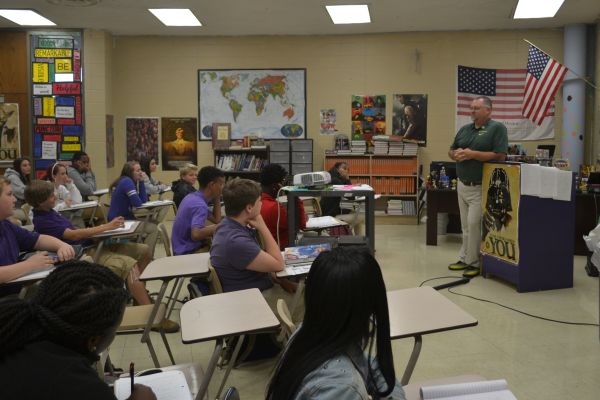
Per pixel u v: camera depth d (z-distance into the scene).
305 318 1.19
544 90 6.67
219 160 8.87
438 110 8.81
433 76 8.78
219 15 7.68
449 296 4.53
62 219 3.57
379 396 1.20
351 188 4.39
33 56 8.51
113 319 1.19
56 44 8.51
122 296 1.23
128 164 6.30
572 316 4.00
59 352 1.12
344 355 1.13
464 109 8.77
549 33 8.52
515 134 8.73
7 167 8.58
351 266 1.15
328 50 8.91
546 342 3.51
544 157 6.94
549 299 4.41
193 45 8.98
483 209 5.07
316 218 4.81
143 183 6.55
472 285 4.86
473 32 8.66
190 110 9.06
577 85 8.30
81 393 1.08
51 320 1.11
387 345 1.19
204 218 3.95
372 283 1.16
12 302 1.13
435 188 6.71
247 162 8.83
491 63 8.69
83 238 3.54
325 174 4.43
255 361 3.24
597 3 7.14
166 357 3.36
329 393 1.06
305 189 4.30
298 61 8.95
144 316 2.82
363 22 8.08
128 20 7.97
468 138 5.18
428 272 5.40
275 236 3.95
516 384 2.93
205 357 3.34
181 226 4.01
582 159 8.41
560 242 4.66
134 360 3.32
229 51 8.98
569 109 8.38
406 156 8.62
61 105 8.58
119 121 9.09
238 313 2.13
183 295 4.61
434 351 3.39
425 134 8.86
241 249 2.85
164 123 9.08
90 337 1.16
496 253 4.90
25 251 3.09
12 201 2.87
